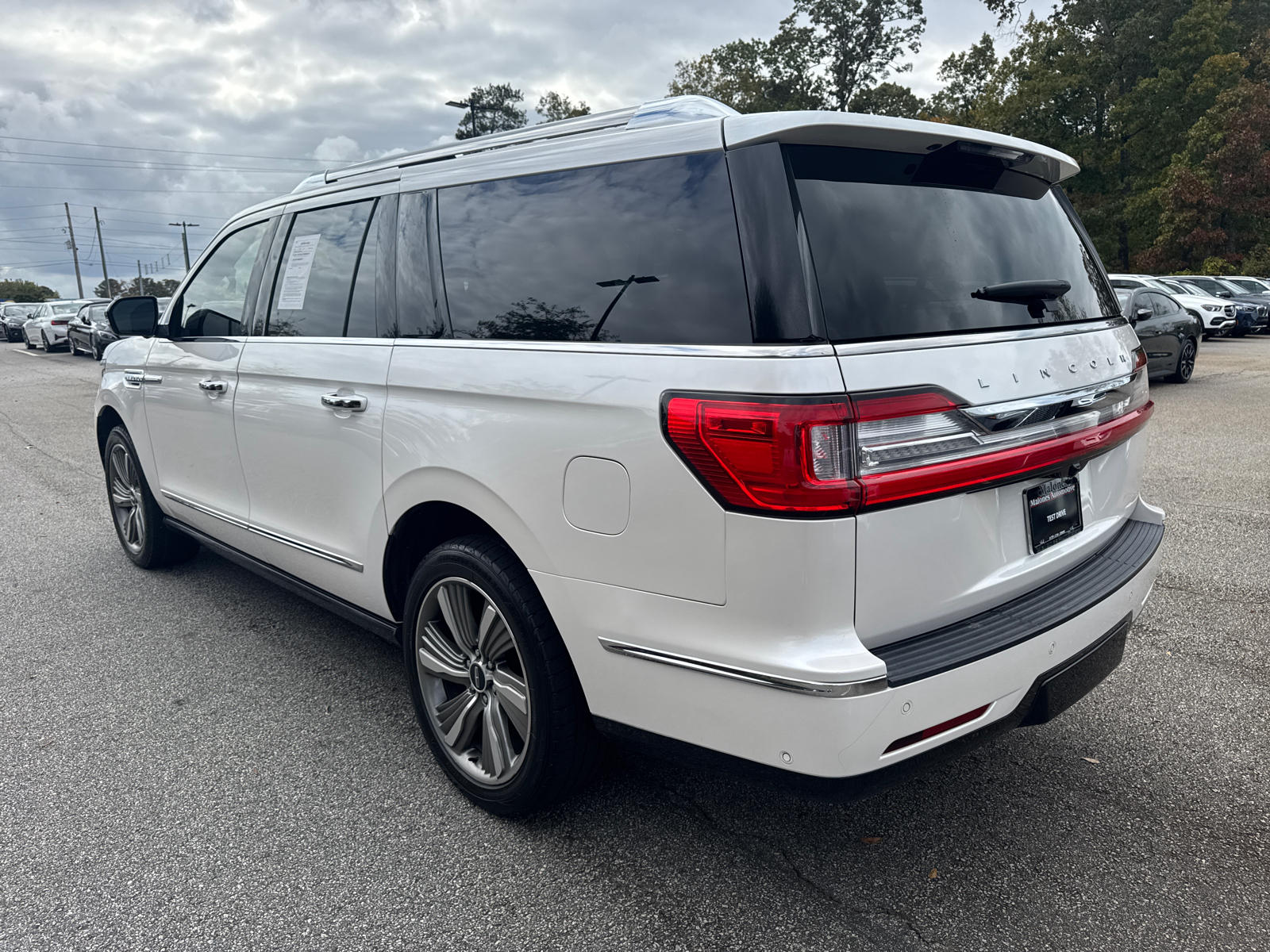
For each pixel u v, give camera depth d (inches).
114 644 154.8
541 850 95.8
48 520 242.8
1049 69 1496.1
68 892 90.0
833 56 1830.7
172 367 156.8
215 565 200.1
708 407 71.8
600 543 81.4
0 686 138.9
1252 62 1392.7
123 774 112.7
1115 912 85.0
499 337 93.8
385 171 114.5
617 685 83.5
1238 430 345.1
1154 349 468.1
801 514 68.2
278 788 109.2
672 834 98.4
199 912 86.9
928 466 73.0
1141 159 1449.3
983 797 105.2
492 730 99.7
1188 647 145.0
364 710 129.7
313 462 120.8
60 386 631.8
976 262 84.1
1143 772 109.9
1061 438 85.1
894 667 72.1
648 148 83.4
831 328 70.5
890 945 81.0
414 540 111.0
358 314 114.7
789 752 72.0
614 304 82.8
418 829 100.1
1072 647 86.1
